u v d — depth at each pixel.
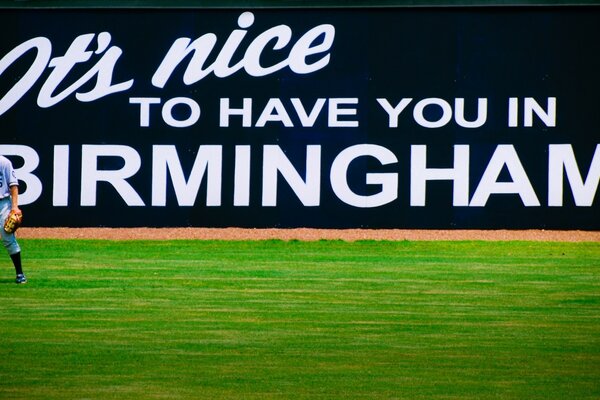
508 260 70.44
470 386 35.78
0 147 86.31
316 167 85.00
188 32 85.94
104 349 41.38
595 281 60.97
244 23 85.75
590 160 83.88
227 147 85.44
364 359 39.97
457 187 84.44
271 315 49.28
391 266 67.25
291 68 85.31
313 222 85.12
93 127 86.06
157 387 35.34
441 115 84.62
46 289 56.38
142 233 83.62
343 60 85.25
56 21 86.75
